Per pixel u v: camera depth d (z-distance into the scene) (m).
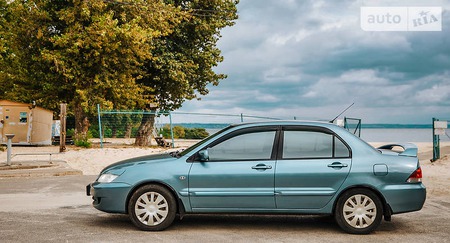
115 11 30.25
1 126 30.80
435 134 20.23
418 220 8.36
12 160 19.47
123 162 7.85
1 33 30.50
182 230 7.46
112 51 28.97
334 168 7.25
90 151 23.41
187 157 7.43
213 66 36.16
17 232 7.20
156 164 7.44
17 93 31.02
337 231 7.46
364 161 7.29
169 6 31.75
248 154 7.39
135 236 7.00
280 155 7.36
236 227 7.73
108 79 29.72
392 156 7.40
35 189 12.07
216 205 7.29
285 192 7.23
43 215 8.63
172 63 32.72
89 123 34.50
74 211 9.05
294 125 7.51
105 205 7.38
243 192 7.23
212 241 6.73
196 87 36.66
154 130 33.56
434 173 15.92
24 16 28.98
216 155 7.41
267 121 7.61
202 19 34.78
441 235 7.19
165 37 34.22
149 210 7.35
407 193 7.20
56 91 30.05
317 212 7.28
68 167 16.83
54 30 29.83
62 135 23.19
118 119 34.62
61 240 6.70
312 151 7.39
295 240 6.84
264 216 8.66
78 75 29.25
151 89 32.72
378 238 6.99
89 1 28.27
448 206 9.80
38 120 32.12
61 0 29.23
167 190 7.33
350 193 7.24
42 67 29.95
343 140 7.42
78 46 28.36
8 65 32.53
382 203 7.32
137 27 28.28
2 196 10.91
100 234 7.11
